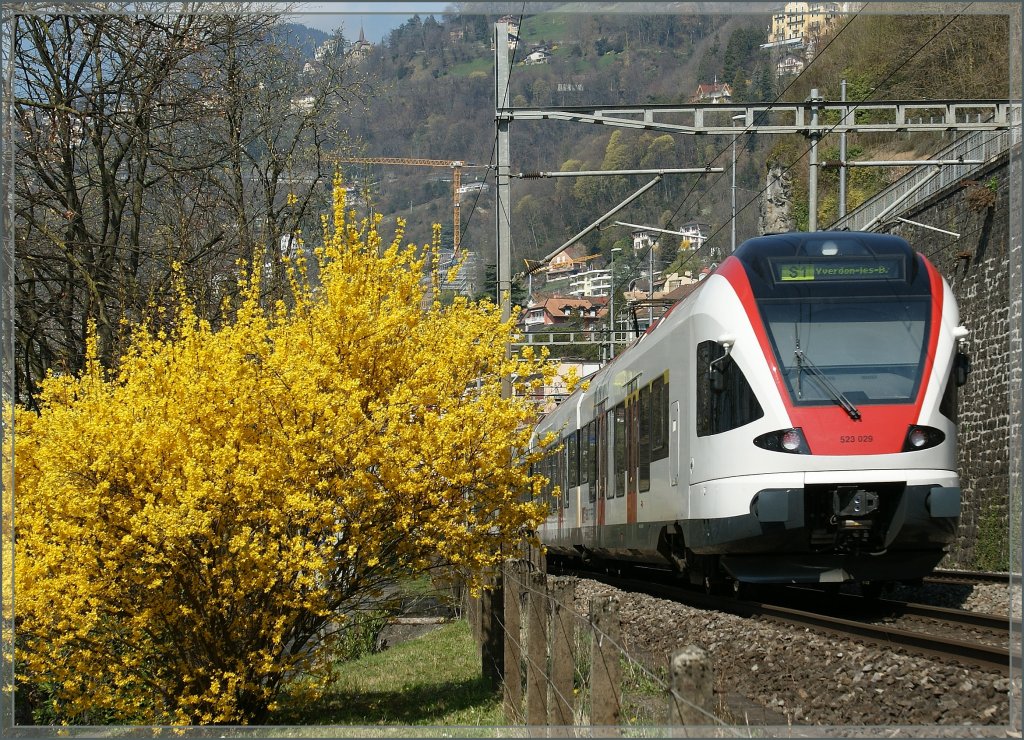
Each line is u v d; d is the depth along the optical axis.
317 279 18.14
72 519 13.42
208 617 14.03
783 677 14.72
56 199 28.34
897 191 50.72
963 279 38.97
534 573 13.50
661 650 18.56
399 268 16.34
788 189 66.81
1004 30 48.69
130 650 14.29
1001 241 36.34
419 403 14.97
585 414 34.84
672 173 31.33
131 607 13.85
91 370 15.57
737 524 18.94
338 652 16.28
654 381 24.84
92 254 28.73
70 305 28.11
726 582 22.38
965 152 42.09
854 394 18.78
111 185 29.20
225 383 14.05
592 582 31.66
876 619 19.25
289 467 14.05
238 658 14.41
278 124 35.12
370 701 17.09
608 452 30.67
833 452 18.47
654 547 24.64
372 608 15.98
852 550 19.25
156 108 28.61
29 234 28.19
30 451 13.95
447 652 22.84
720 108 29.20
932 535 18.59
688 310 21.91
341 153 36.12
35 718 16.11
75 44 28.11
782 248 20.20
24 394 27.02
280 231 34.53
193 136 31.06
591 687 10.21
